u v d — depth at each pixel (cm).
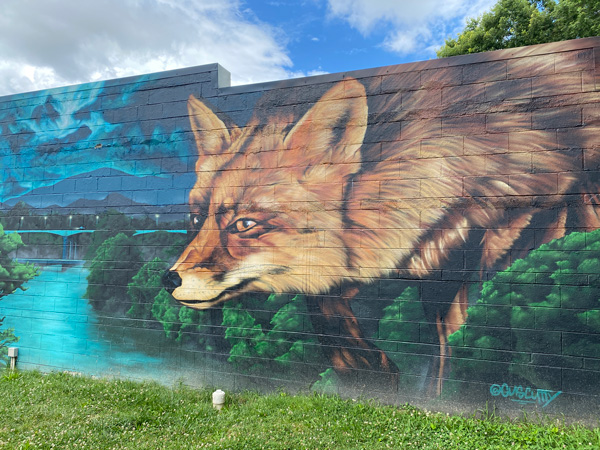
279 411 440
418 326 452
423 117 467
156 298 560
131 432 391
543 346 412
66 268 614
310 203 500
